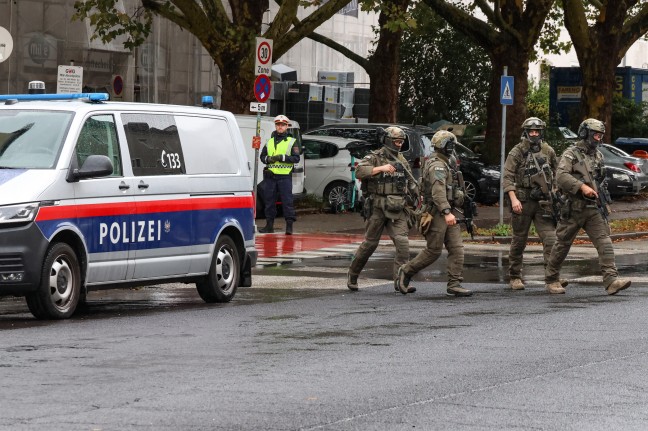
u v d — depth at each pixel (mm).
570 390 11164
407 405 10352
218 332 14875
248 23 37250
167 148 18078
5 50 24531
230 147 19484
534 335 14719
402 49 61875
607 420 9883
